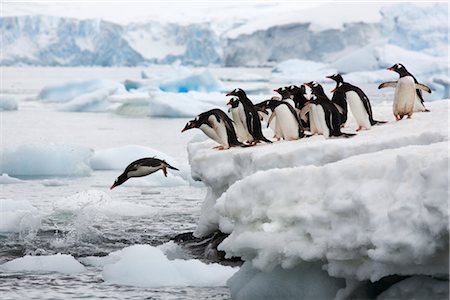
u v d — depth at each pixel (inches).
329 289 920.3
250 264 1020.5
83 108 6648.6
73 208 1868.8
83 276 1219.9
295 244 904.3
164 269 1187.3
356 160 950.4
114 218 1787.6
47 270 1259.8
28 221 1663.4
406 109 1547.7
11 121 5359.3
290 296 941.8
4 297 1084.5
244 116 1412.4
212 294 1083.3
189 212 1902.1
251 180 962.7
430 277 844.6
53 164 2741.1
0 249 1461.6
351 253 858.1
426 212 776.9
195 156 1400.1
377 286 906.1
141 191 2300.7
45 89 7834.6
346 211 860.6
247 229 972.6
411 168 838.5
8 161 2733.8
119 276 1184.2
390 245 792.3
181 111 5989.2
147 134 4466.0
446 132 1225.4
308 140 1396.4
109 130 4741.6
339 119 1378.0
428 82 6845.5
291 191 935.0
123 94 6884.8
